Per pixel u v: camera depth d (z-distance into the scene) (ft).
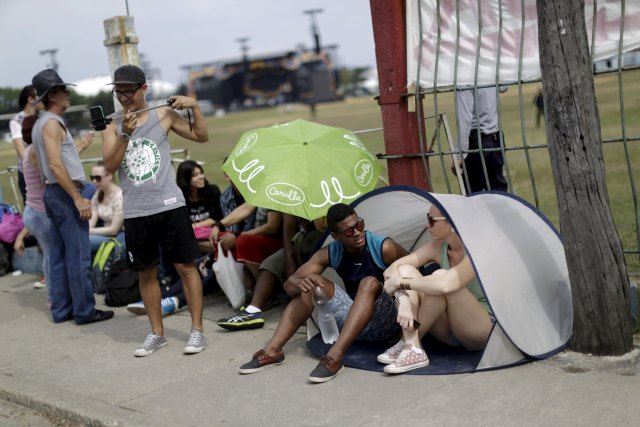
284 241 19.58
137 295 22.65
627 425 11.47
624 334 14.20
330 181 17.56
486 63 18.20
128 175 17.33
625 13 16.66
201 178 22.33
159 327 18.08
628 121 53.72
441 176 39.45
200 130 17.70
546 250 15.33
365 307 14.90
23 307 23.89
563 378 13.48
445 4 18.49
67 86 20.29
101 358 17.98
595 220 13.94
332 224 15.47
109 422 13.84
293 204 17.22
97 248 24.81
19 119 26.55
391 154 18.98
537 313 14.67
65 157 20.43
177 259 17.44
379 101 18.88
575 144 13.83
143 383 15.92
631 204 27.89
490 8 18.02
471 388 13.52
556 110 13.92
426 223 17.13
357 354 15.79
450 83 18.63
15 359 18.69
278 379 15.16
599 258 14.01
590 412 12.04
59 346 19.39
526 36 17.74
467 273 14.32
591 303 14.15
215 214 22.58
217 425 13.30
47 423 14.83
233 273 20.22
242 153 18.53
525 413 12.27
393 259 15.93
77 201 20.18
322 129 18.94
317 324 16.74
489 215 15.11
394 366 14.51
